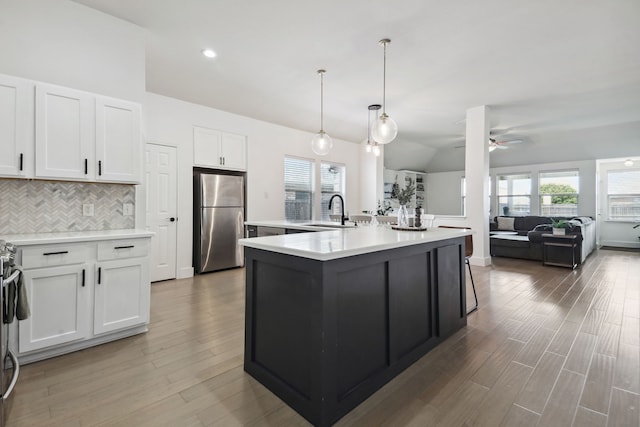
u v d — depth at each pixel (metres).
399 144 8.21
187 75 3.83
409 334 2.03
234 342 2.32
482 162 5.08
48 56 2.36
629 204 7.68
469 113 5.21
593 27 2.81
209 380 1.82
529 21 2.72
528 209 8.64
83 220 2.62
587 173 7.72
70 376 1.84
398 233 2.38
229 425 1.44
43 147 2.18
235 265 4.87
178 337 2.40
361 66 3.61
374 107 5.10
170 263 4.23
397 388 1.75
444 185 10.34
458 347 2.25
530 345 2.27
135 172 2.60
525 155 8.41
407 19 2.69
